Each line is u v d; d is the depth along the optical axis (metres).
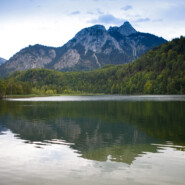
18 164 16.64
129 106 73.62
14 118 43.94
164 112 53.00
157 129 31.64
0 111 58.19
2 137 26.02
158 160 17.58
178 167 15.99
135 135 27.52
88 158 18.08
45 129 31.47
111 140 24.89
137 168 15.83
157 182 13.57
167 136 26.91
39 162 17.08
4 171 15.29
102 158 18.11
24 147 21.48
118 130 31.11
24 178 14.14
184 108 61.97
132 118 43.69
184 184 13.34
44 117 45.50
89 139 25.17
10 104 88.69
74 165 16.45
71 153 19.53
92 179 13.98
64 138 25.83
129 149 20.92
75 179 13.98
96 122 38.56
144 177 14.29
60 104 88.12
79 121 39.81
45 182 13.57
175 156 18.64
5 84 186.00
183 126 33.91
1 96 163.12
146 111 56.03
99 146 22.11
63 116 47.41
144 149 20.97
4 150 20.38
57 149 20.84
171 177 14.27
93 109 64.12
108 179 13.98
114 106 74.94
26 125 35.12
